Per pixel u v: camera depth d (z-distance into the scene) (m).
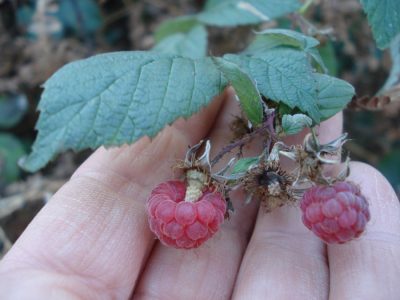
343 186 0.07
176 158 0.09
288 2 0.10
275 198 0.08
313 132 0.07
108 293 0.08
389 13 0.08
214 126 0.10
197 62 0.08
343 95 0.08
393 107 0.13
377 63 0.13
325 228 0.07
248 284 0.08
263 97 0.08
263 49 0.09
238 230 0.09
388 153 0.14
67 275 0.07
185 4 0.14
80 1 0.14
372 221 0.08
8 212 0.13
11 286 0.07
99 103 0.07
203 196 0.07
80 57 0.14
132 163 0.09
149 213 0.07
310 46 0.08
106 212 0.08
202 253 0.09
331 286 0.08
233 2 0.11
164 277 0.08
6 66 0.14
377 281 0.08
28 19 0.14
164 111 0.07
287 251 0.08
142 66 0.07
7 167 0.13
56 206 0.08
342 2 0.13
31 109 0.14
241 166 0.07
